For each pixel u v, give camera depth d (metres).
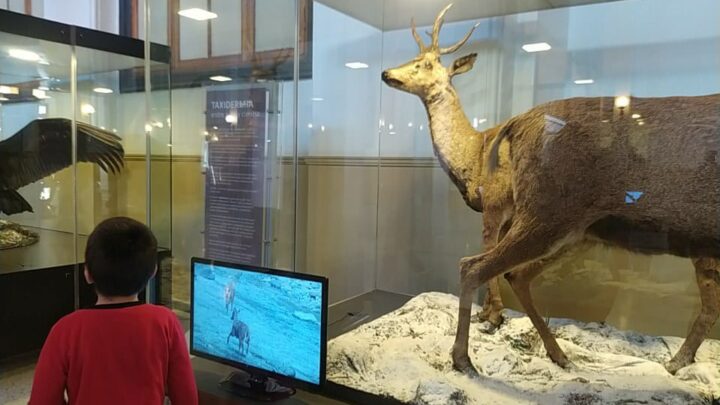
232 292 1.77
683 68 2.11
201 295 1.85
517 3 2.52
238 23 3.30
